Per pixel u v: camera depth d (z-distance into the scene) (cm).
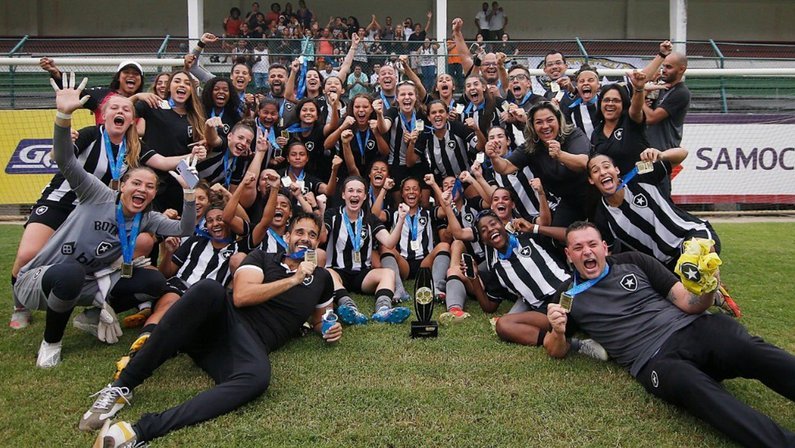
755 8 1859
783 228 888
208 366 315
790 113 1104
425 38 1577
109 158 409
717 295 434
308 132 625
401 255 544
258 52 1132
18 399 304
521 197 541
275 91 699
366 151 641
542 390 311
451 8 1856
